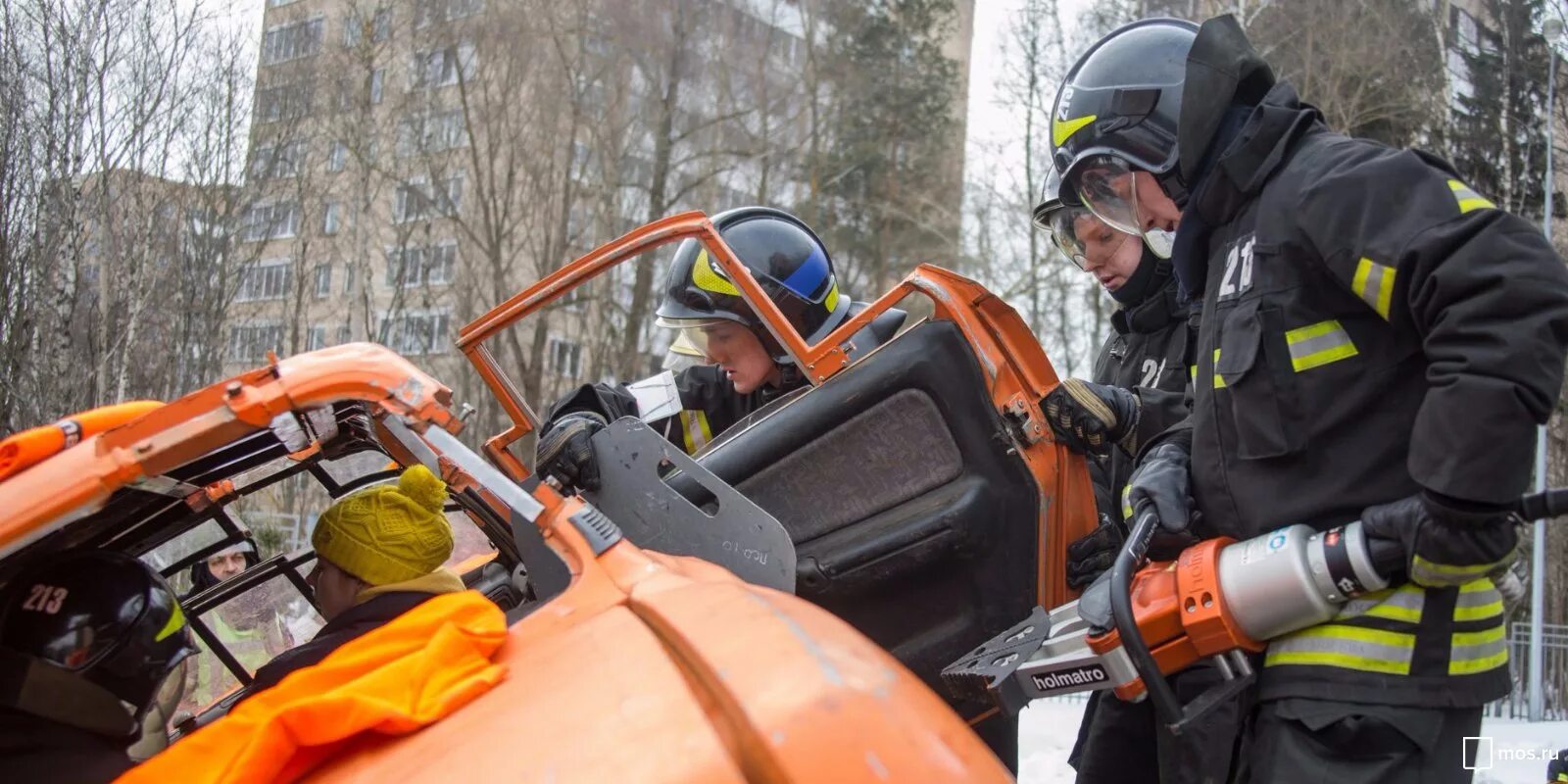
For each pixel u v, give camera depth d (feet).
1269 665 7.30
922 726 5.08
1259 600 6.99
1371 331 7.10
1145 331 11.85
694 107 87.04
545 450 8.66
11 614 6.48
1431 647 6.88
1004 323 9.64
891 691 5.19
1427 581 6.66
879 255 103.81
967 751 5.16
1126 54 8.75
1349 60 64.95
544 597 6.87
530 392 75.56
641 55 84.02
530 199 80.84
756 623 5.37
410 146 79.41
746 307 11.47
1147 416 9.70
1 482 5.94
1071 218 11.15
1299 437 7.23
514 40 79.15
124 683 6.55
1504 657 7.22
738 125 89.92
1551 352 6.27
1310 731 7.02
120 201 44.47
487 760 4.90
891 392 9.37
